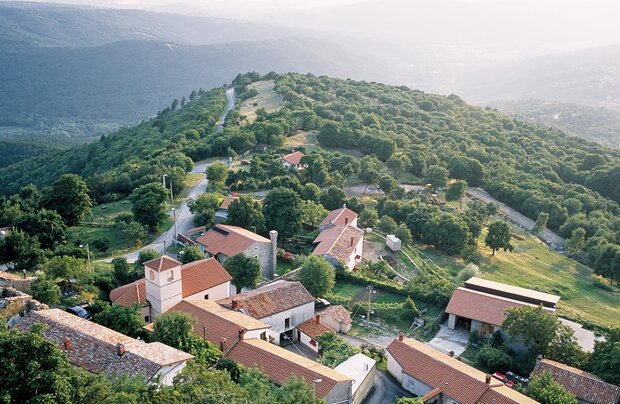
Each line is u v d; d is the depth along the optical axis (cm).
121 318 6125
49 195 11912
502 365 7119
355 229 11169
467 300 8325
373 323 8269
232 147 17862
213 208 11969
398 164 17550
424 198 15538
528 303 8425
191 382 4128
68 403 3262
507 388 6188
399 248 11625
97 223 12100
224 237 10038
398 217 13575
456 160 19150
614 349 6750
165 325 5862
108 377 4262
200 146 17612
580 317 9744
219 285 7956
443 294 8725
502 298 8344
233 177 14412
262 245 9669
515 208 18150
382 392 6488
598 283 12631
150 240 11212
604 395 6250
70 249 9819
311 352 7294
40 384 3247
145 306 7100
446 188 17825
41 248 9888
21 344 3356
